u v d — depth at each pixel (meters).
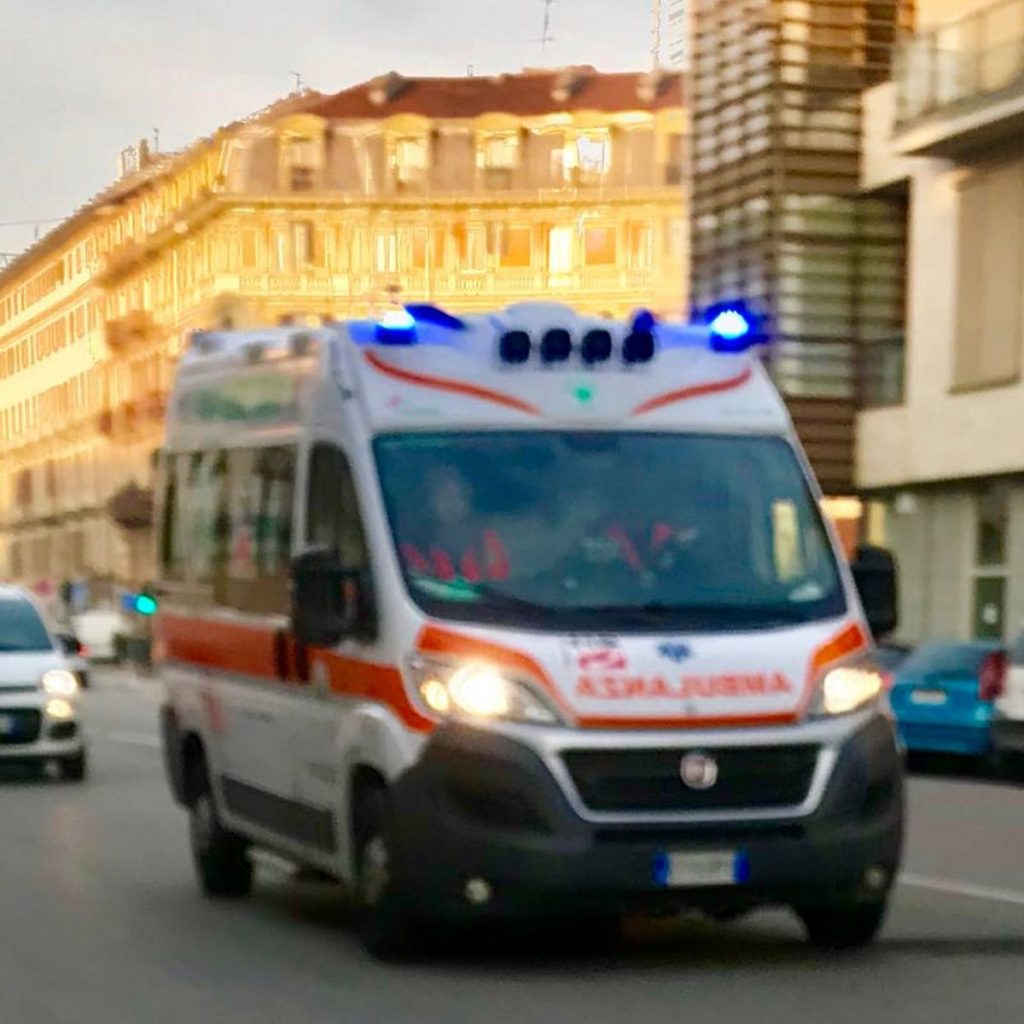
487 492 10.27
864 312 35.75
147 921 12.13
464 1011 9.04
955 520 33.25
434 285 78.31
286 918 12.21
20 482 115.75
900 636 34.44
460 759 9.45
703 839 9.40
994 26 30.95
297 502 11.24
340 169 79.44
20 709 22.20
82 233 102.12
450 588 9.91
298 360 11.53
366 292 78.94
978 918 11.81
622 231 76.19
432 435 10.44
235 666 12.34
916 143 31.84
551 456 10.41
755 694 9.57
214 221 81.00
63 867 14.88
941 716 25.06
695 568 10.14
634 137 76.56
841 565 10.41
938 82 31.67
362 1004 9.24
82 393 102.69
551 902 9.34
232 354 12.86
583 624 9.77
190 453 13.55
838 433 35.47
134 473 92.25
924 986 9.59
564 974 9.95
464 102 79.44
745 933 11.28
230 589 12.51
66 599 69.12
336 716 10.49
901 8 35.19
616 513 10.27
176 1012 9.22
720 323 10.98
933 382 33.09
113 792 21.44
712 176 38.12
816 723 9.66
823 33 35.75
